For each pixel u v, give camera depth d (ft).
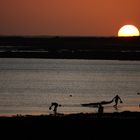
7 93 361.92
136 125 205.67
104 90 393.50
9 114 265.34
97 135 191.42
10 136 188.34
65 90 386.52
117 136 190.39
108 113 242.58
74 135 190.90
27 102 312.71
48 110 280.10
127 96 356.18
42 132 194.08
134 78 515.50
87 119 215.51
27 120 211.61
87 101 323.57
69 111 277.23
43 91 377.50
